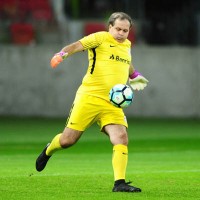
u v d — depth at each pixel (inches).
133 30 3410.4
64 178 1221.1
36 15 3506.4
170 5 3558.1
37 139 2261.3
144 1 3506.4
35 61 3107.8
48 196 1008.9
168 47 3154.5
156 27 3430.1
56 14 3526.1
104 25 3412.9
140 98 3152.1
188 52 3161.9
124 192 1023.6
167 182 1186.0
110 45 1052.5
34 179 1203.9
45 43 3420.3
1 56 3100.4
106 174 1291.8
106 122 1042.1
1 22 3452.3
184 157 1756.9
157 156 1788.9
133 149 1995.6
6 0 3501.5
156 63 3154.5
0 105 3105.3
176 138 2325.3
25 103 3115.2
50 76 3112.7
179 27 3398.1
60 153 1863.9
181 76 3161.9
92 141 2229.3
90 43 1042.1
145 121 3009.4
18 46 3102.9
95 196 1004.6
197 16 3378.4
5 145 2081.7
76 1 3540.8
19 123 2844.5
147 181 1198.9
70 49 1034.1
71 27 3452.3
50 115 3122.5
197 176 1272.1
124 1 3508.9
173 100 3169.3
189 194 1042.1
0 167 1445.6
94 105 1048.2
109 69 1050.1
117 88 1032.2
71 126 1062.4
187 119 3127.5
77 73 3120.1
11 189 1083.9
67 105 3125.0
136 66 3154.5
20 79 3107.8
